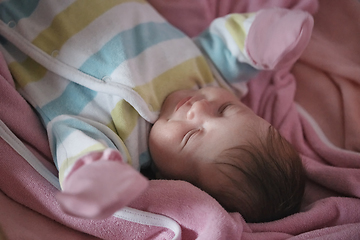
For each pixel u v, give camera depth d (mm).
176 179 777
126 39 833
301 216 750
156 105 812
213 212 647
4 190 694
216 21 1014
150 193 662
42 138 759
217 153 719
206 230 633
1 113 710
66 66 784
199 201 661
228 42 968
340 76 1066
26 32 800
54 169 742
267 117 1042
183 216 659
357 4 1104
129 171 466
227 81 1006
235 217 687
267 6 1103
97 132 703
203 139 735
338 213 775
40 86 795
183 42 966
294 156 763
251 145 717
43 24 823
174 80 879
